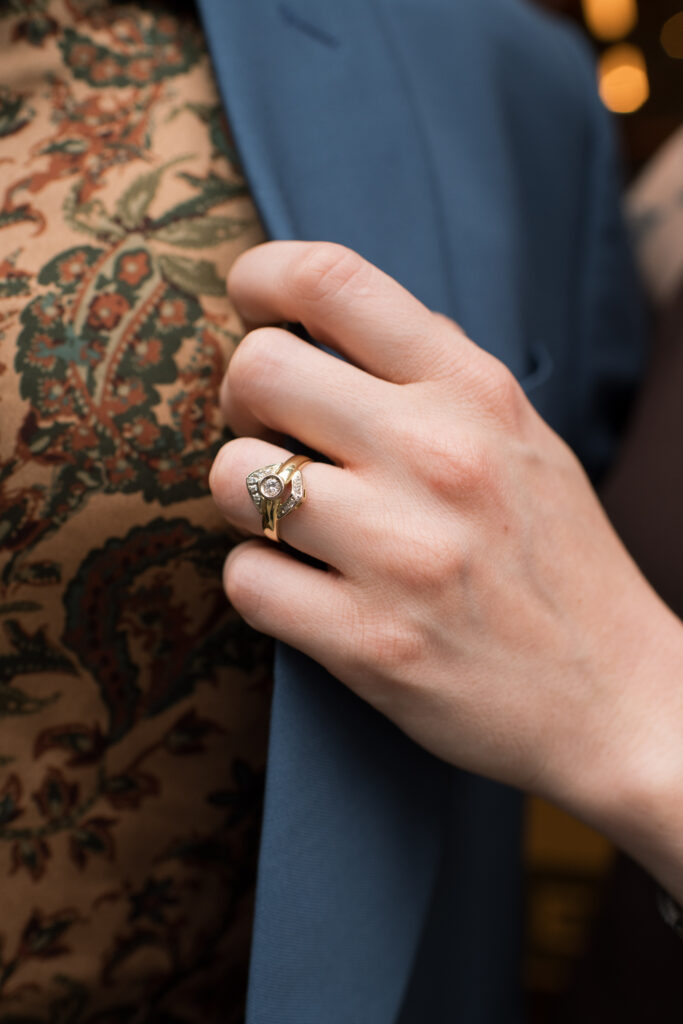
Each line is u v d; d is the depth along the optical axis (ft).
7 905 0.93
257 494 0.82
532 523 0.86
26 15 0.95
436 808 0.95
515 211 1.13
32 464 0.88
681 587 1.10
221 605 0.94
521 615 0.86
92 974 0.96
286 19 0.98
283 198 0.91
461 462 0.83
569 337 1.31
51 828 0.93
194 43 0.98
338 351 0.86
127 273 0.91
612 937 1.31
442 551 0.83
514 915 1.35
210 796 0.96
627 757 0.88
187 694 0.94
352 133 0.99
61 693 0.92
